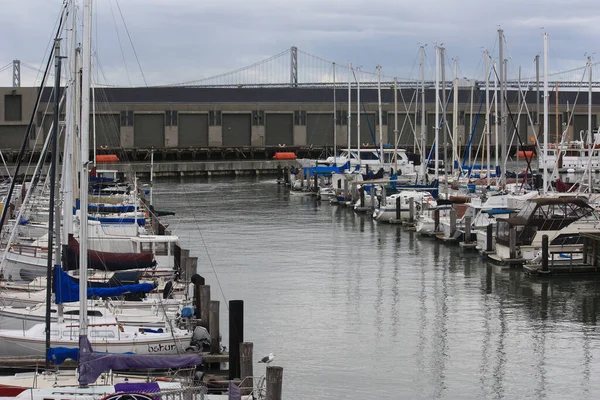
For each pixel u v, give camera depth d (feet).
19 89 415.85
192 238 218.79
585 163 280.72
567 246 172.04
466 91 445.78
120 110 442.91
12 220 175.63
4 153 401.49
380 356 118.62
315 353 119.75
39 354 104.17
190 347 109.70
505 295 152.05
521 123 446.19
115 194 261.03
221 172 428.56
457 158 302.45
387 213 246.06
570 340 125.80
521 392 105.91
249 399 89.51
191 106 453.17
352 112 460.55
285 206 293.84
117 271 127.54
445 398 104.01
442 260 184.96
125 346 105.91
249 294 153.28
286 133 467.93
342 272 172.96
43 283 131.03
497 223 180.55
